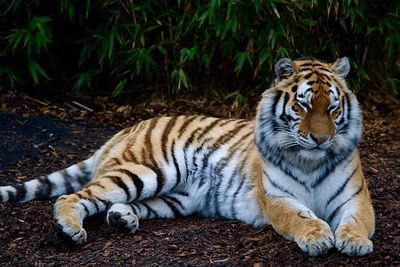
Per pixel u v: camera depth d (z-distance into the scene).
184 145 10.23
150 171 9.93
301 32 14.77
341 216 9.12
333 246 8.45
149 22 14.78
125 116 14.43
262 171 9.39
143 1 14.66
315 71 9.10
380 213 9.97
